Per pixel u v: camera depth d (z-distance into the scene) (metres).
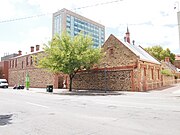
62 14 103.88
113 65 31.28
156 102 15.35
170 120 8.41
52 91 30.12
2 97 21.27
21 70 50.91
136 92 26.55
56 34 30.23
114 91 29.09
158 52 66.19
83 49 29.27
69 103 15.16
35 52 44.97
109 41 32.25
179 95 21.44
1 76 60.03
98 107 12.73
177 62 82.62
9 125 8.05
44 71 42.16
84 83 34.72
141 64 29.34
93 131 6.83
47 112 11.08
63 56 28.02
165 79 41.47
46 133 6.69
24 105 14.41
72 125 7.79
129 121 8.33
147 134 6.35
